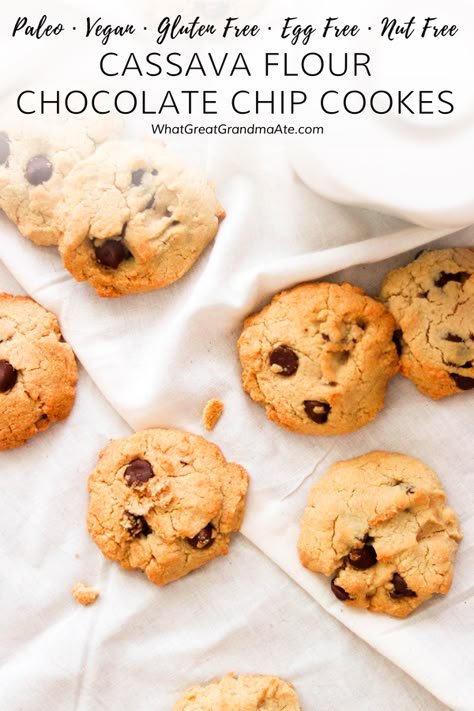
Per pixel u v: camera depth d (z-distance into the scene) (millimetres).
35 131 681
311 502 687
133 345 695
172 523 680
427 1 632
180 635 697
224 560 697
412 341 675
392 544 675
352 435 694
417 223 653
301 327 674
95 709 697
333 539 680
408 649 681
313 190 676
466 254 679
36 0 686
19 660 699
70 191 671
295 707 688
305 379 675
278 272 676
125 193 670
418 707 692
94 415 701
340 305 673
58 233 678
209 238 685
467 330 672
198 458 686
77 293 693
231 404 694
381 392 684
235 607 696
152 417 692
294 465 696
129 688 697
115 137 687
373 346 674
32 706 694
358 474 684
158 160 675
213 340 690
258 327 681
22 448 699
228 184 688
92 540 698
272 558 693
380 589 682
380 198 630
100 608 697
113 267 677
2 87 684
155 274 680
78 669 694
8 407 685
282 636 696
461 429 689
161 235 674
